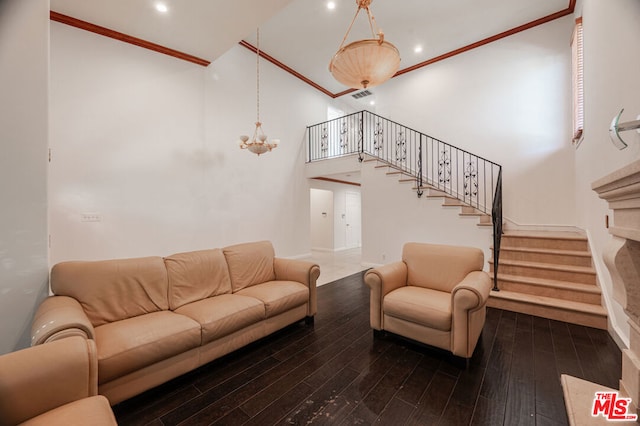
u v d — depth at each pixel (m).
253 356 2.42
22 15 1.95
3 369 1.08
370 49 2.55
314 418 1.70
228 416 1.72
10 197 1.89
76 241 3.62
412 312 2.41
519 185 5.06
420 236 5.21
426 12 4.65
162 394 1.92
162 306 2.37
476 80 5.53
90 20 3.62
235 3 3.36
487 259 4.52
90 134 3.73
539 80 4.90
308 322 3.11
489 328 2.90
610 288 2.81
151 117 4.30
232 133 5.46
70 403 1.18
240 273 2.97
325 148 7.71
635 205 0.87
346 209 9.07
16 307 1.91
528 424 1.63
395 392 1.93
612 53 2.52
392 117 6.62
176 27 3.82
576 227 4.45
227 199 5.36
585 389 1.14
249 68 5.82
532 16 4.76
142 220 4.21
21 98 1.92
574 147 4.54
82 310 1.84
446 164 5.86
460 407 1.78
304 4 4.51
